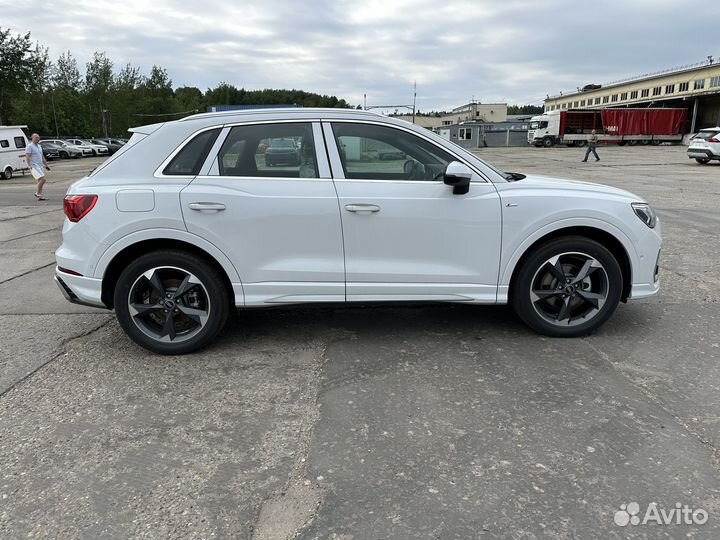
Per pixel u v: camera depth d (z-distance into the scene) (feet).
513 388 10.96
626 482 8.01
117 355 13.03
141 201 12.01
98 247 12.16
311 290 12.57
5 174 75.46
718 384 11.00
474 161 12.85
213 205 12.05
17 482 8.27
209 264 12.63
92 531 7.22
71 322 15.49
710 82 190.60
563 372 11.63
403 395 10.78
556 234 13.17
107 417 10.14
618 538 6.93
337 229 12.34
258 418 10.04
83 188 12.34
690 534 6.98
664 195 42.09
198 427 9.76
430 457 8.73
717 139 75.77
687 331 13.85
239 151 12.46
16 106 157.48
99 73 229.45
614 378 11.32
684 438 9.10
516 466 8.44
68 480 8.30
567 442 9.05
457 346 13.12
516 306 13.37
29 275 21.01
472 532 7.08
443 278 12.73
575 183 13.85
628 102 241.76
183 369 12.16
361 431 9.52
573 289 13.16
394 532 7.11
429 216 12.41
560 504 7.57
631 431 9.33
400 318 15.14
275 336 14.01
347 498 7.80
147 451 9.04
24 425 9.89
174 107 279.28
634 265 13.11
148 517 7.48
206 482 8.22
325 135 12.53
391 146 12.63
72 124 213.25
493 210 12.52
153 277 12.44
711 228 28.02
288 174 12.45
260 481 8.23
